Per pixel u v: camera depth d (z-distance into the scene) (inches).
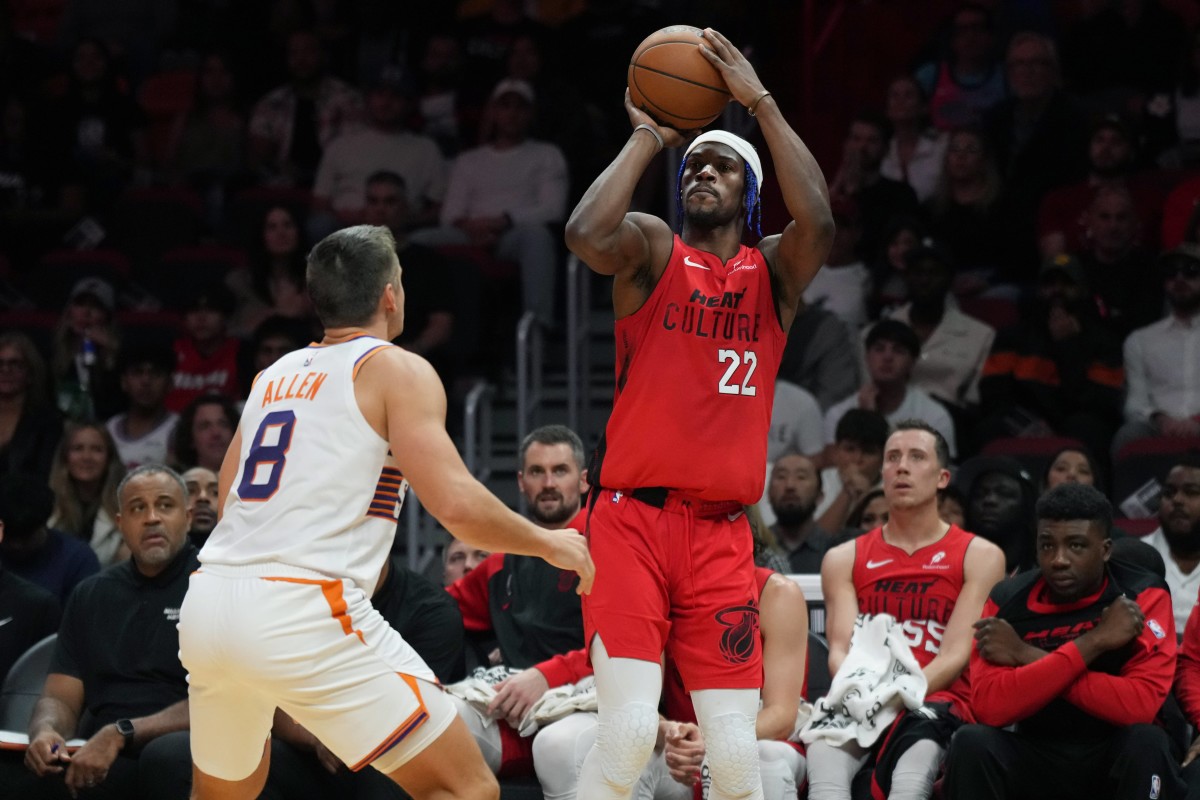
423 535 616.1
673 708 358.0
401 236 700.7
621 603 288.5
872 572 396.2
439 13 840.3
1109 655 346.0
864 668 368.2
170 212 749.9
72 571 471.2
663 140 293.9
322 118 799.1
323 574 260.4
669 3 823.1
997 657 349.4
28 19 916.0
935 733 358.3
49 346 653.9
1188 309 581.0
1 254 748.6
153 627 387.5
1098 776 344.5
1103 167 663.8
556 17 842.2
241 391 622.8
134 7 883.4
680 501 292.0
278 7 837.8
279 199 753.0
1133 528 493.7
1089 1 745.0
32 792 375.6
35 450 562.3
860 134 692.7
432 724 263.9
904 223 642.2
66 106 797.9
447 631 387.5
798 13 805.2
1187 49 703.1
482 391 623.2
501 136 719.7
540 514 398.0
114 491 519.5
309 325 666.2
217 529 270.2
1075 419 571.8
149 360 588.1
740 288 294.5
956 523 456.4
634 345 293.4
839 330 617.9
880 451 520.1
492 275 669.9
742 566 297.3
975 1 753.6
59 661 391.5
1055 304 585.0
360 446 266.4
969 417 587.5
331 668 257.6
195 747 273.7
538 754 358.9
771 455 580.4
